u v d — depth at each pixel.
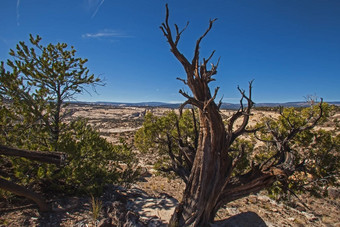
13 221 6.33
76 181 8.17
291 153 7.84
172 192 11.95
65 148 8.11
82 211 7.49
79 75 9.48
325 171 9.45
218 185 6.90
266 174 7.63
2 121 7.80
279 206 11.38
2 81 7.69
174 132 12.38
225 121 11.15
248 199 12.12
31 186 8.28
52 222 6.65
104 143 9.68
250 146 12.00
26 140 8.20
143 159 19.36
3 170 8.70
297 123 10.13
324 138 10.05
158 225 7.07
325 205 11.82
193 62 6.17
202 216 6.76
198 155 6.81
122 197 9.12
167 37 5.78
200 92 6.36
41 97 8.87
